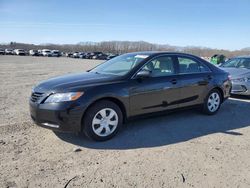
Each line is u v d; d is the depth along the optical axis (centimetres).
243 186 344
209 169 386
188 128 570
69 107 451
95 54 6675
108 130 492
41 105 464
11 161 397
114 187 333
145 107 538
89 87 473
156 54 577
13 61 3794
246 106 798
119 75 528
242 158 425
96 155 425
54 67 2603
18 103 782
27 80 1392
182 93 598
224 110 739
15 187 329
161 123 600
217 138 513
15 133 515
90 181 346
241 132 552
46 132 523
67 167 382
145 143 479
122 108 512
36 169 375
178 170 380
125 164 395
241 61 1042
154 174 367
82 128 475
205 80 645
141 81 530
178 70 603
